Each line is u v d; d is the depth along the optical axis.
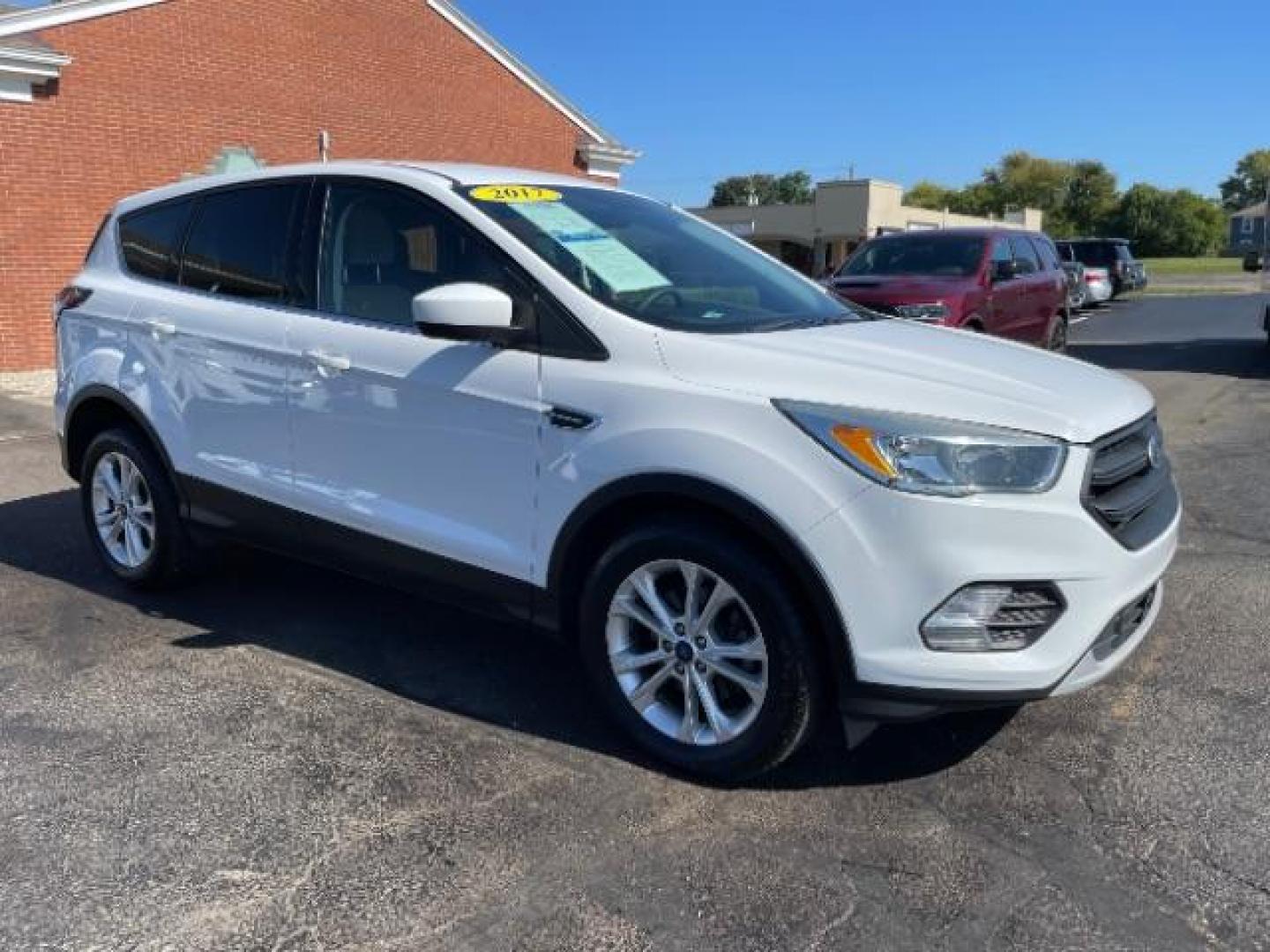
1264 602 4.84
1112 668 3.21
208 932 2.64
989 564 2.90
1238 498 6.71
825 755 3.50
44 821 3.12
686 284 3.84
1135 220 89.75
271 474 4.26
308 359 4.05
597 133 22.62
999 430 2.96
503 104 20.55
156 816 3.14
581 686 4.05
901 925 2.65
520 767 3.44
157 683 4.06
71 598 5.00
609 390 3.32
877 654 2.97
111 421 5.05
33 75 13.26
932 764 3.43
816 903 2.74
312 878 2.85
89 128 14.06
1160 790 3.27
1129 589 3.11
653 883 2.82
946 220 53.06
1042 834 3.04
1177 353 15.35
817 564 2.98
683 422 3.17
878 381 3.10
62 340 5.16
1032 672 2.94
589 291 3.50
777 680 3.12
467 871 2.88
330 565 4.23
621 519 3.43
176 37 14.98
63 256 13.95
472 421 3.61
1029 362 3.57
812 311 4.08
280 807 3.19
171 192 4.86
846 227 47.03
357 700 3.92
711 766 3.29
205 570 5.00
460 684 4.07
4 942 2.59
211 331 4.41
